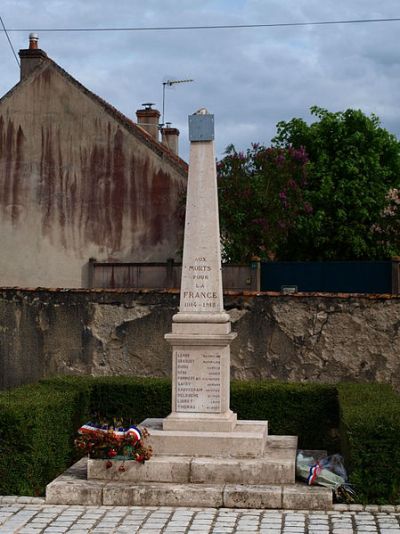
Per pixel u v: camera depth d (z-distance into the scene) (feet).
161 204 109.91
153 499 33.81
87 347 52.49
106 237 111.04
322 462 36.19
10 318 54.03
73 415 41.47
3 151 113.50
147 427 38.52
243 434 36.45
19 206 113.09
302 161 107.76
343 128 124.47
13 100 113.50
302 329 49.16
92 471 35.53
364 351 48.49
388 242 126.62
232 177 104.06
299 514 32.32
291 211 105.29
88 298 52.54
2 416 35.35
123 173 111.04
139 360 51.70
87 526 30.86
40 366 53.31
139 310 51.75
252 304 49.70
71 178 112.06
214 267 38.34
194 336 37.70
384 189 124.77
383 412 34.86
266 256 106.11
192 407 37.81
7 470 35.42
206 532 29.94
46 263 112.37
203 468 34.91
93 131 111.75
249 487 33.99
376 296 48.32
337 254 126.00
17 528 30.71
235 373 49.78
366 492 33.65
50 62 113.09
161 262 107.65
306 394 43.73
